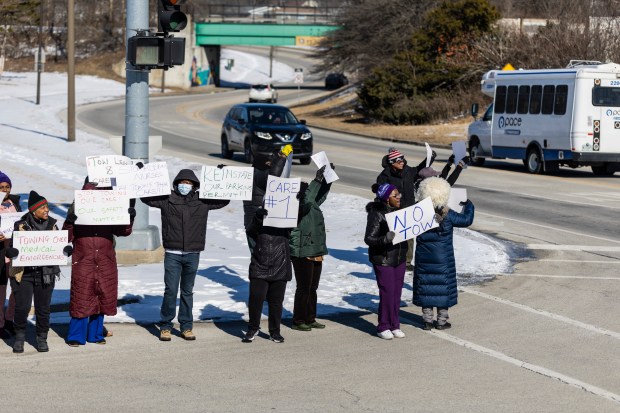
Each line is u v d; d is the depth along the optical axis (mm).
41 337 14203
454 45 81188
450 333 15664
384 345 14852
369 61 98312
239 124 47781
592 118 42250
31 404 11555
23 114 85312
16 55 150750
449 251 15789
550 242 25391
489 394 12172
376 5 97750
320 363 13711
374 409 11477
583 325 16156
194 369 13320
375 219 15125
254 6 160375
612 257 23156
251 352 14344
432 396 12055
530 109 45188
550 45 74188
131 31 21078
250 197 15008
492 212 31125
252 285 14859
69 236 14344
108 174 15078
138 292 18188
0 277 14930
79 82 137750
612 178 42969
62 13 159625
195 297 18031
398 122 79062
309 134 46312
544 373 13211
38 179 38875
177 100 123062
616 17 74562
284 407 11523
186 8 151750
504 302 18000
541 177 42969
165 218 14945
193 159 48875
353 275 20469
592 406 11711
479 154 49406
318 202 15602
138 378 12805
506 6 102938
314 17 152125
